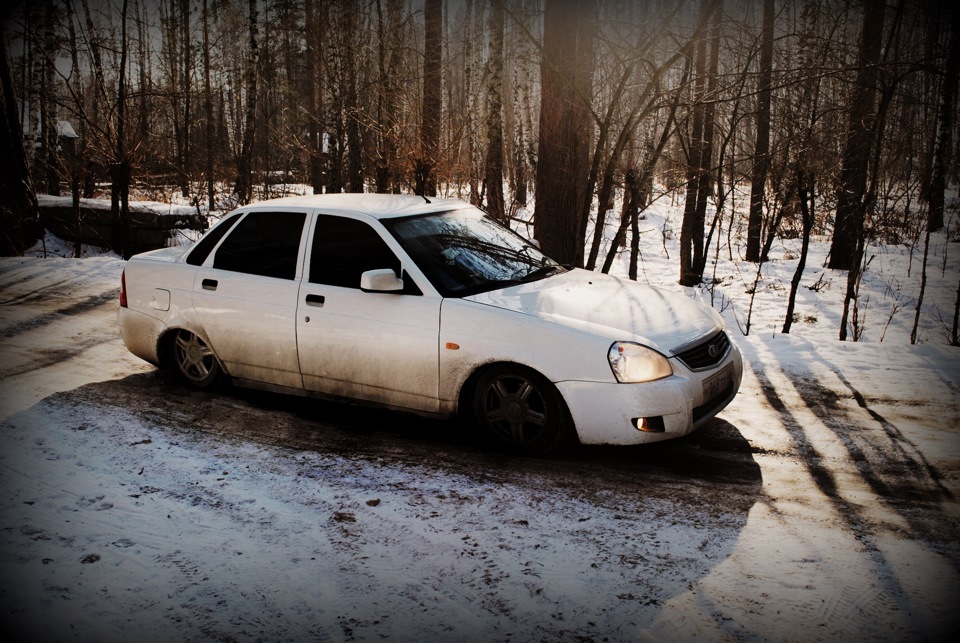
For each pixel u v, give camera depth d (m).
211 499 3.67
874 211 14.78
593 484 3.86
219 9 33.88
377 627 2.65
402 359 4.34
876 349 6.49
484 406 4.27
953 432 4.57
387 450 4.33
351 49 15.32
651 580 2.95
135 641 2.56
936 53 8.27
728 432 4.62
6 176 12.60
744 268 14.30
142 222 13.99
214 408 5.03
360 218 4.67
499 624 2.67
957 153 19.34
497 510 3.56
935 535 3.29
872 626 2.63
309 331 4.63
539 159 9.20
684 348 4.03
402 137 11.62
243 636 2.59
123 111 13.15
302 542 3.25
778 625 2.65
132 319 5.40
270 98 28.28
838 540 3.25
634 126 8.11
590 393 3.88
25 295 8.84
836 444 4.41
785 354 6.43
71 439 4.44
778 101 11.09
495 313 4.12
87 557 3.10
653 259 16.19
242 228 5.09
